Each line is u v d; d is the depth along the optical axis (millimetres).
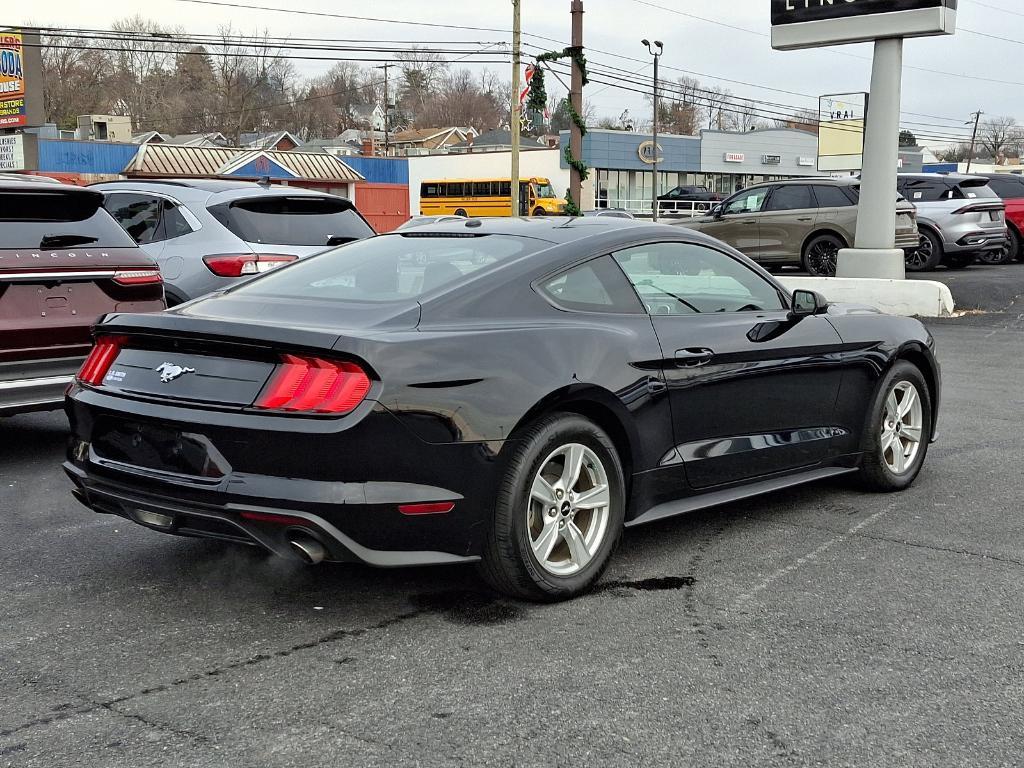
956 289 16562
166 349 3635
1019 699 2996
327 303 3775
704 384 4273
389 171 60750
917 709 2928
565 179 62656
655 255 4352
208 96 92562
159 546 4500
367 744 2715
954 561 4293
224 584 3994
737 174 74062
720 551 4426
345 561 3365
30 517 4969
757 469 4598
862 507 5152
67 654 3318
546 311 3852
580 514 3900
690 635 3475
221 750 2682
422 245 4254
